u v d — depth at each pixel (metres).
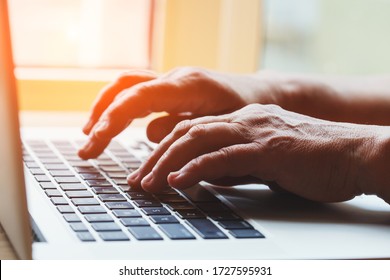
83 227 0.58
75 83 1.20
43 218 0.60
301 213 0.67
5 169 0.55
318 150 0.67
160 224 0.60
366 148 0.67
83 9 1.19
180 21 1.24
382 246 0.59
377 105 0.97
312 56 1.34
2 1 0.52
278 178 0.68
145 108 0.80
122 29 1.21
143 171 0.70
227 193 0.72
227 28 1.27
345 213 0.68
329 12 1.33
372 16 1.34
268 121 0.70
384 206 0.71
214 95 0.84
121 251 0.54
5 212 0.58
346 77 1.02
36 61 1.18
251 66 1.30
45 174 0.75
